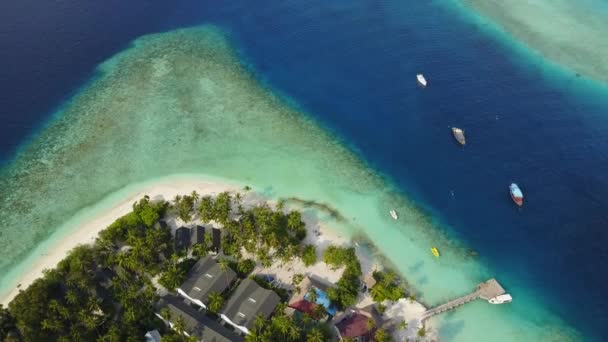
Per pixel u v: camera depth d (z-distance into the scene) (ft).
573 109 414.21
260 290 254.68
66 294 245.24
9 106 408.67
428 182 350.43
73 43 492.13
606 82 452.35
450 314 265.75
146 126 392.88
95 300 239.71
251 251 278.46
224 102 422.82
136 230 281.54
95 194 330.95
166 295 256.73
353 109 420.36
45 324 226.17
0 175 345.10
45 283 250.37
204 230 292.81
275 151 373.20
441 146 380.37
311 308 251.60
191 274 263.49
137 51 487.20
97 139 378.73
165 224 296.92
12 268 282.36
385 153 375.66
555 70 468.34
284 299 261.44
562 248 303.48
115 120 398.42
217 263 269.23
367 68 471.21
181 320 228.43
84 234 301.22
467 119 405.39
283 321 227.61
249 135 387.96
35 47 481.46
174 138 381.40
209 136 384.68
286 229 295.48
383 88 443.73
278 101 428.15
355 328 241.96
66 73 451.12
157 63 470.39
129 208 318.86
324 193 337.72
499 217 323.57
